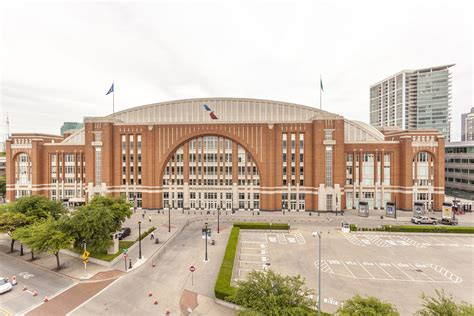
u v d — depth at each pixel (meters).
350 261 32.91
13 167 69.62
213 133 65.56
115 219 35.72
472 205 67.88
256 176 66.06
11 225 34.84
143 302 23.14
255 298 17.75
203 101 69.69
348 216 58.72
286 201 64.88
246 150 65.75
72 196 69.75
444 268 30.89
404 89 165.50
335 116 61.97
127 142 66.44
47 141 71.50
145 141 66.06
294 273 29.42
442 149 62.38
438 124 158.88
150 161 65.81
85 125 65.25
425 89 161.88
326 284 26.75
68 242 29.53
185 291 25.16
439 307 15.66
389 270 30.27
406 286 26.44
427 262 32.69
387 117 176.50
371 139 67.25
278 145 64.75
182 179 67.31
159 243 39.75
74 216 32.38
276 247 38.12
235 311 21.73
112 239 33.97
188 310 21.86
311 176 63.94
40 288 25.66
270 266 31.28
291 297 17.69
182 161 67.25
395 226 45.81
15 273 29.16
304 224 51.84
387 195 65.38
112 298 23.81
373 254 35.41
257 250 36.81
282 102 68.25
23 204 38.56
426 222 51.62
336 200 61.91
